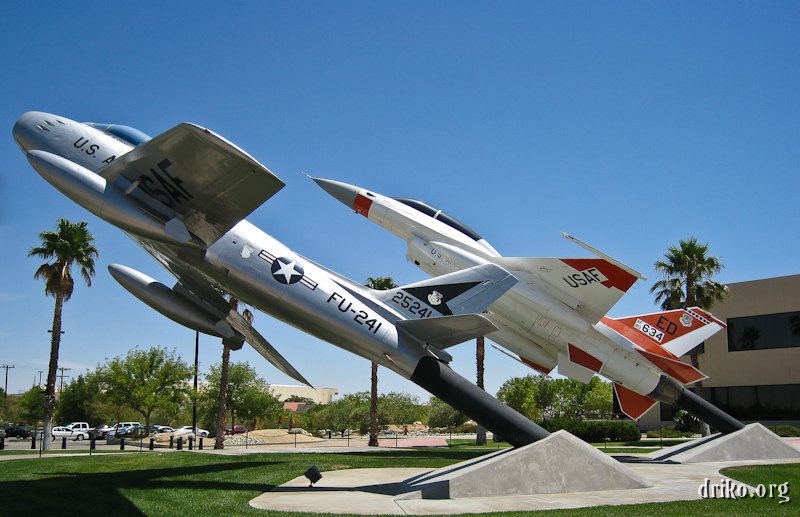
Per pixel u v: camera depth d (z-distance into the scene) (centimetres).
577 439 1295
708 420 2217
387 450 2720
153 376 4347
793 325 3809
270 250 1465
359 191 2320
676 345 2200
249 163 1125
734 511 1015
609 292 1992
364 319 1462
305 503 1095
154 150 1142
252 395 5334
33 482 1233
